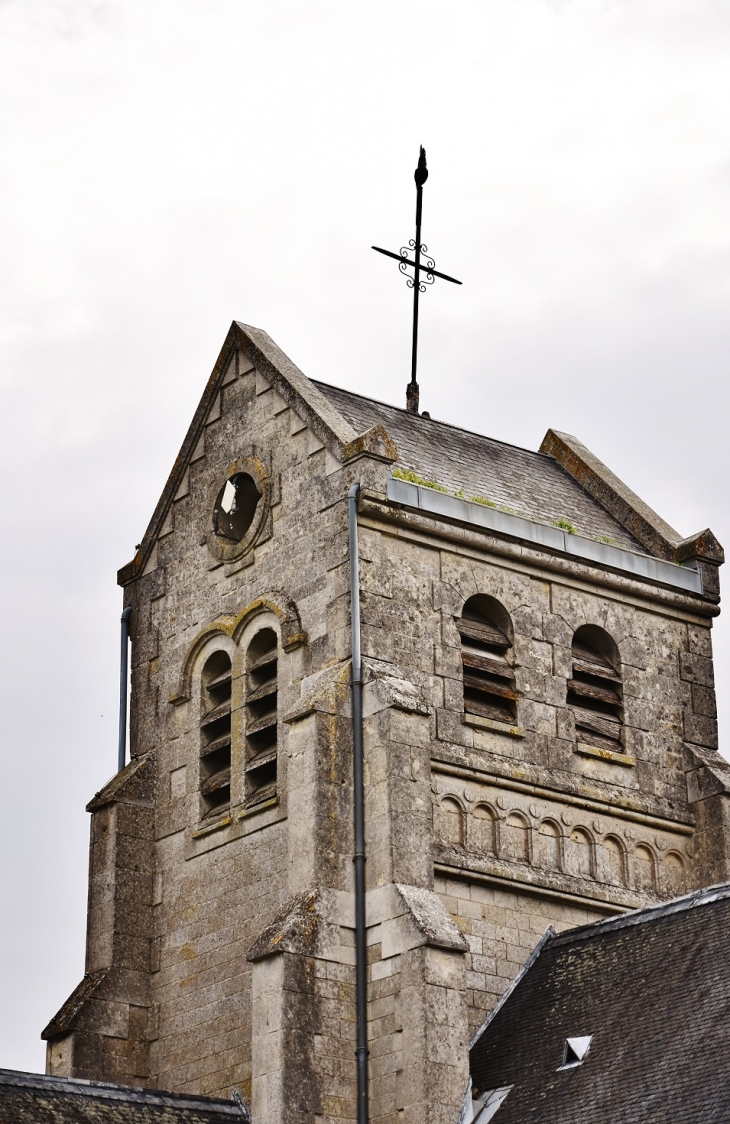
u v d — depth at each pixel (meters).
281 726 47.84
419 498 48.72
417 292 56.31
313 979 43.53
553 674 50.00
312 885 44.53
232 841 48.38
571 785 49.09
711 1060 38.78
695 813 51.06
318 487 49.09
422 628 48.00
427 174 56.44
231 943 47.59
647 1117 38.38
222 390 53.03
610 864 49.34
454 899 46.38
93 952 49.69
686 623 53.16
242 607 50.25
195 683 51.06
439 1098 42.09
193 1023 47.81
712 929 43.06
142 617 53.25
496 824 47.69
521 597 50.12
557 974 45.75
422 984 42.84
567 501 54.59
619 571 51.78
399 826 44.84
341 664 46.91
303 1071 42.75
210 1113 44.41
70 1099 42.66
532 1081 42.25
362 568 47.50
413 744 45.72
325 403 50.22
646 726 51.22
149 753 51.56
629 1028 41.75
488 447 55.59
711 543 53.69
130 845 50.25
